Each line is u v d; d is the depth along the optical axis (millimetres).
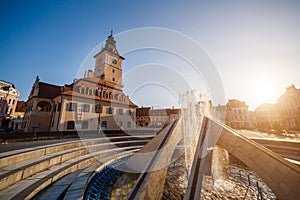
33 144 9727
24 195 4293
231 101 46312
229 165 10359
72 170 7262
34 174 6035
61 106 18234
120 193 5980
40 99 21047
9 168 5641
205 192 6516
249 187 7031
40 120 20234
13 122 34688
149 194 4332
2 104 33094
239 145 5637
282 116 38844
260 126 45469
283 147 9016
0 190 4555
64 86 20312
